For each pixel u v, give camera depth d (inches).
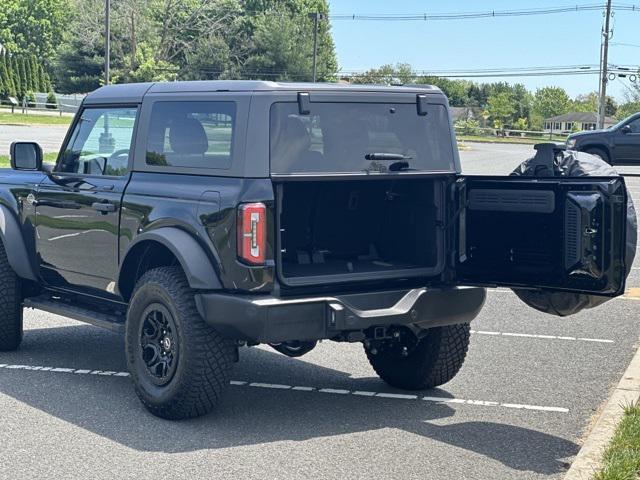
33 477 210.8
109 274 281.0
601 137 1157.1
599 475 201.8
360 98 256.2
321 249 270.2
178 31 3811.5
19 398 274.5
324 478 213.5
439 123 270.7
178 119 262.8
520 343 359.9
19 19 4493.1
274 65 3799.2
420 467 221.9
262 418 259.1
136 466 219.0
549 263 237.9
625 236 225.1
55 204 300.4
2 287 319.9
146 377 257.9
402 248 273.3
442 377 285.4
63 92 3540.8
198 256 244.8
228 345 248.5
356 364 323.9
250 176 239.8
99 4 3526.1
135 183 271.3
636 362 318.3
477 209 255.0
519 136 3722.9
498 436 247.4
